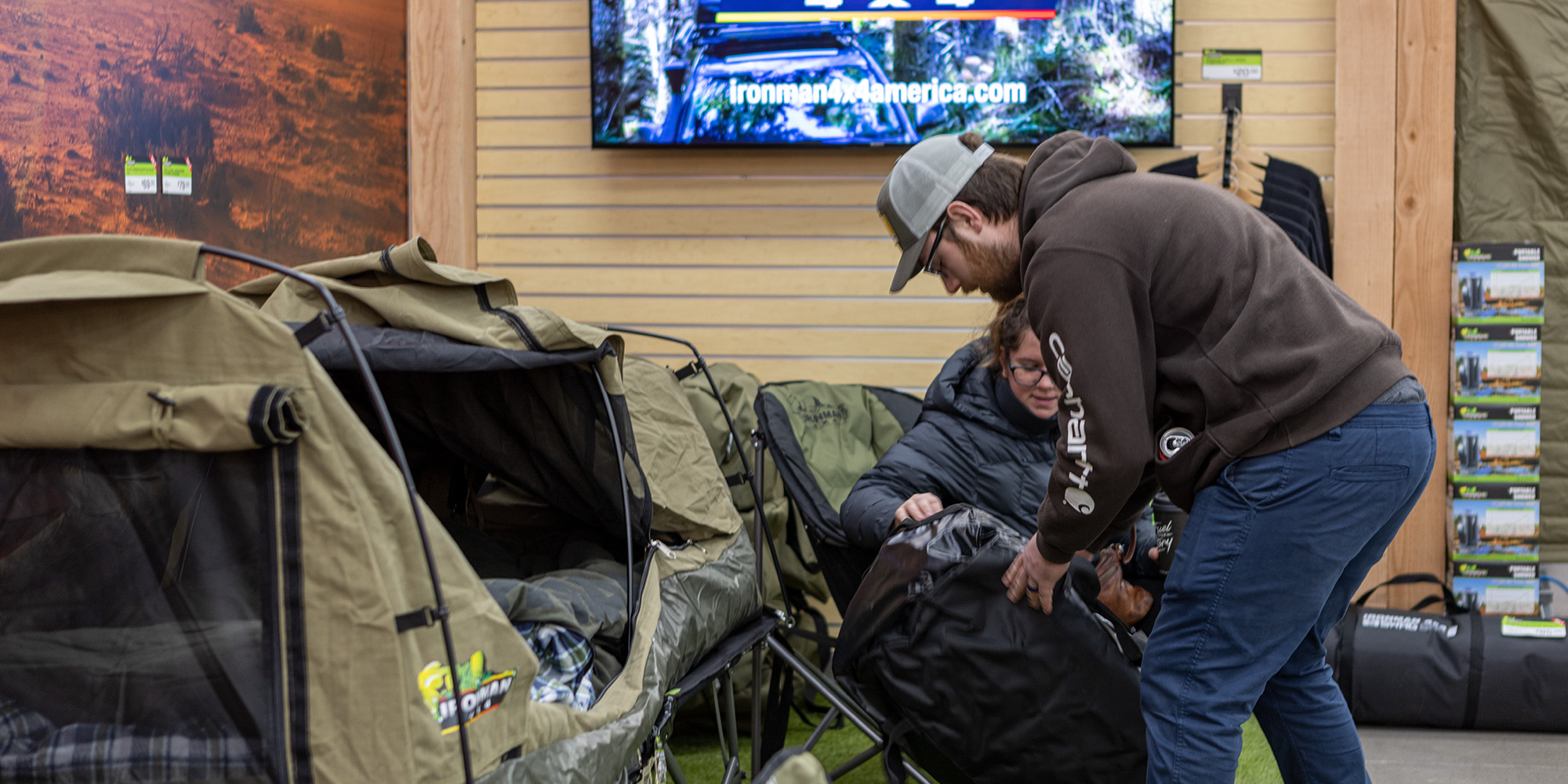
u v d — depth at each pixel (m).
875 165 3.18
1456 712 2.48
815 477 2.14
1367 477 1.28
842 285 3.21
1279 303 1.29
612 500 1.71
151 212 2.79
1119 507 1.32
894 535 1.73
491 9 3.28
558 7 3.26
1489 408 2.85
